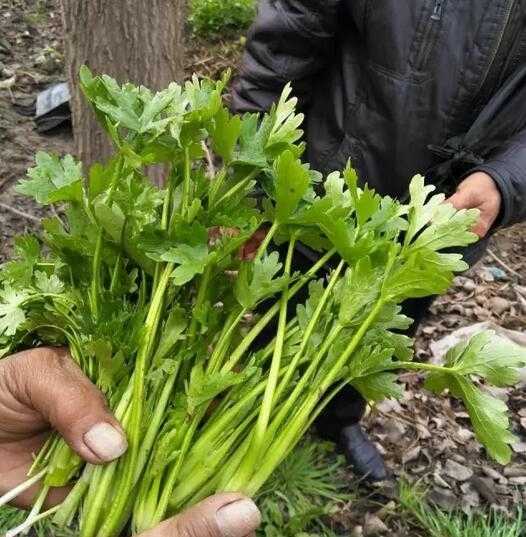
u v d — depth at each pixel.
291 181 0.24
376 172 0.44
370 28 0.40
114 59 0.57
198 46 1.09
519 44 0.39
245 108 0.46
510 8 0.38
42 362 0.25
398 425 0.65
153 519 0.23
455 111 0.41
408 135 0.42
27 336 0.28
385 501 0.57
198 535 0.22
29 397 0.25
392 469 0.61
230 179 0.26
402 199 0.44
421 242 0.24
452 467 0.61
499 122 0.40
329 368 0.24
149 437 0.24
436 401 0.68
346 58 0.43
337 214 0.24
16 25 1.10
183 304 0.27
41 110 0.90
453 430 0.65
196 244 0.23
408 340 0.25
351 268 0.25
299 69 0.44
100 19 0.56
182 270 0.23
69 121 0.91
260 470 0.24
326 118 0.45
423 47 0.39
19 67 1.02
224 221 0.24
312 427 0.60
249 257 0.38
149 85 0.58
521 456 0.64
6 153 0.85
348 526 0.55
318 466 0.56
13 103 0.94
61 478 0.25
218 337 0.27
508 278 0.85
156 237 0.24
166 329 0.25
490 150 0.41
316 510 0.50
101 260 0.26
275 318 0.48
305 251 0.45
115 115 0.24
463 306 0.80
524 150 0.39
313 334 0.26
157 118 0.25
